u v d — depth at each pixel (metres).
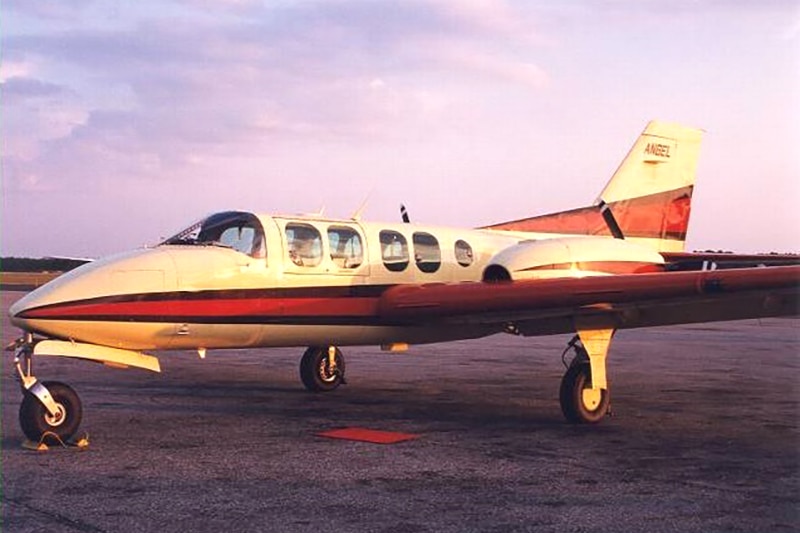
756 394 12.73
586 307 9.62
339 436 9.09
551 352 19.70
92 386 13.29
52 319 8.81
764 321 34.94
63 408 8.52
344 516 5.98
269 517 5.94
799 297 9.03
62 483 6.90
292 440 8.86
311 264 10.71
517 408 11.23
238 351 19.47
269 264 10.37
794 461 7.92
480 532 5.63
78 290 9.03
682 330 28.73
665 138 14.48
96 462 7.72
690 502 6.42
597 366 10.15
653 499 6.51
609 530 5.70
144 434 9.17
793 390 13.16
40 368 15.75
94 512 6.04
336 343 11.26
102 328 9.13
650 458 8.05
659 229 14.44
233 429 9.52
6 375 14.60
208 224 10.58
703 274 8.95
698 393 12.84
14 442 8.67
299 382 13.98
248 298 10.14
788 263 12.26
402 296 10.80
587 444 8.76
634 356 19.02
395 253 11.54
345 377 14.71
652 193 14.40
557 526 5.78
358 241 11.24
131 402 11.59
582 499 6.49
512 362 17.36
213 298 9.85
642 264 11.12
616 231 14.03
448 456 8.09
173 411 10.84
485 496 6.56
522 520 5.91
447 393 12.71
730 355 19.28
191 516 5.95
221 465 7.62
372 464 7.70
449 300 10.32
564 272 10.64
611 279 9.33
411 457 8.02
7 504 6.25
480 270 12.41
